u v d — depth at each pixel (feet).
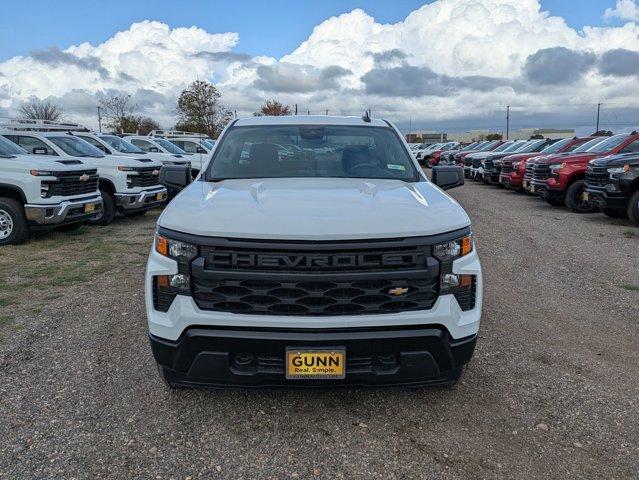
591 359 13.37
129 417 10.42
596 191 35.83
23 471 8.74
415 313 9.22
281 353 9.13
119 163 35.83
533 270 22.57
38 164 27.04
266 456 9.25
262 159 13.23
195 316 9.14
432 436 9.89
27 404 10.83
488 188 67.67
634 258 25.04
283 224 9.09
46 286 19.63
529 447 9.57
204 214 9.55
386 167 13.19
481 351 13.71
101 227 34.91
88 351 13.48
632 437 9.88
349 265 9.00
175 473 8.77
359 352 9.13
